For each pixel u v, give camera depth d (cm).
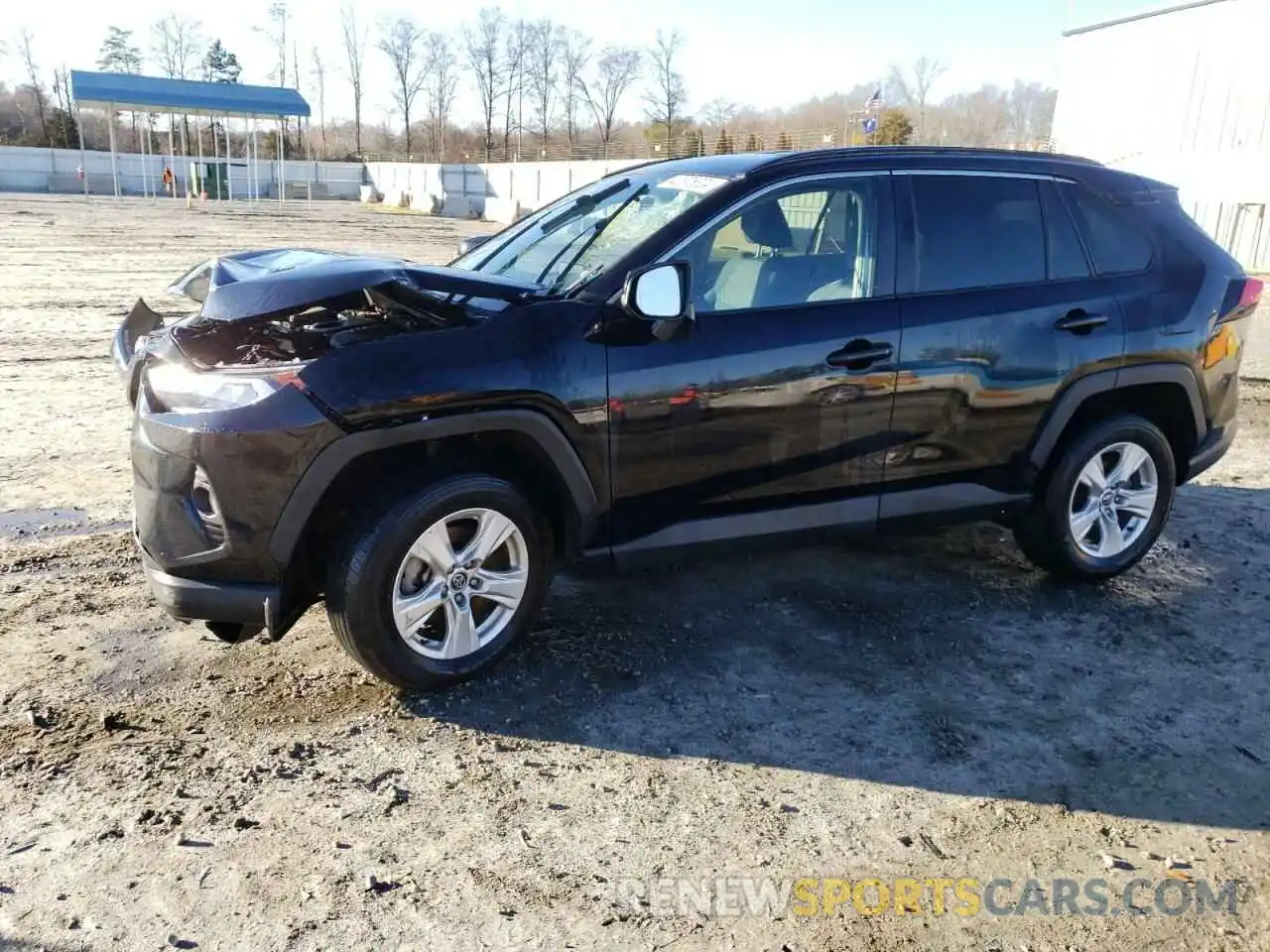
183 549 327
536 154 6719
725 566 490
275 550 323
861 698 372
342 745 331
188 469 320
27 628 404
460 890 267
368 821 293
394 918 256
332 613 340
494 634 369
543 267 411
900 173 419
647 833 293
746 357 375
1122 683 389
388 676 348
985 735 350
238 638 351
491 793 309
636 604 444
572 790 312
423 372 329
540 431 346
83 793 300
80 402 785
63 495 570
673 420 367
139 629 407
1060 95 2786
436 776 316
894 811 307
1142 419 466
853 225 407
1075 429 457
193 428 317
